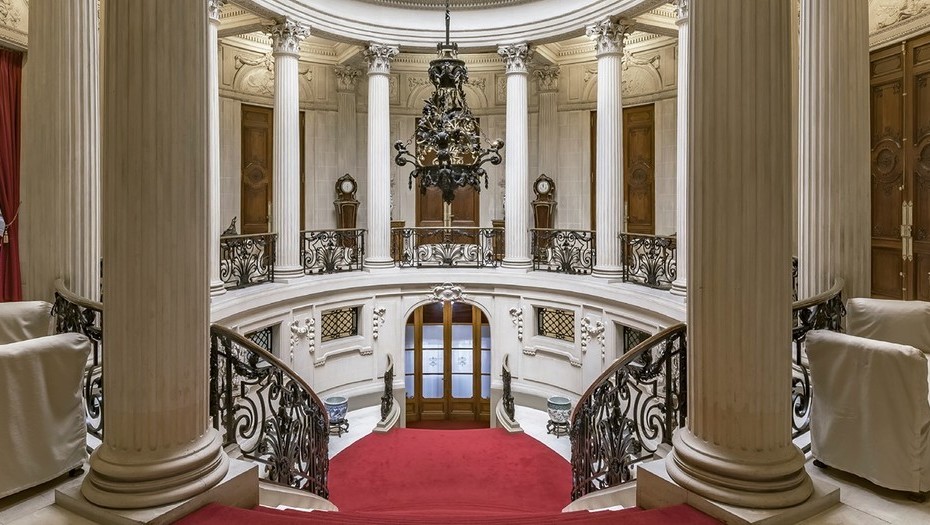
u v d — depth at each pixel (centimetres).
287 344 1085
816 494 323
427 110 878
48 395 353
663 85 1345
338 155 1505
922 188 752
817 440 381
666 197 1352
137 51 309
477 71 1536
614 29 1080
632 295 998
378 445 992
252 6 1015
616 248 1102
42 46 518
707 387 328
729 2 317
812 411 386
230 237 1029
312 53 1459
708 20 323
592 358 1119
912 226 768
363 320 1236
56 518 305
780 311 321
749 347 317
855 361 356
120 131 312
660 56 1348
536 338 1230
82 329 463
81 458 373
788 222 324
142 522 289
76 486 330
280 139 1106
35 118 520
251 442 820
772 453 318
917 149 757
